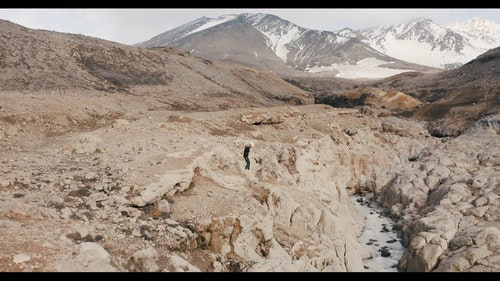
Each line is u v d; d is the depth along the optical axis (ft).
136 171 65.72
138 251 44.88
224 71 379.55
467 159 153.69
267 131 153.58
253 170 89.81
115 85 216.13
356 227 120.78
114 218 52.39
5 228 43.39
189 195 65.77
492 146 161.58
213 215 60.44
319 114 204.03
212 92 276.21
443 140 227.20
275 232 72.95
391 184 154.61
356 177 169.37
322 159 142.82
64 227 47.09
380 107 337.11
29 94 139.13
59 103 123.75
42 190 56.70
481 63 452.76
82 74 214.69
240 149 98.32
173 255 47.19
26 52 207.21
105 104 146.00
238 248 57.88
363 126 207.31
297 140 141.59
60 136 100.58
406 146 208.95
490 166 142.51
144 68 266.16
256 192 77.56
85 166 68.64
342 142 175.83
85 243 42.34
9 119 99.50
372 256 104.37
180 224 56.90
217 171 77.97
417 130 238.07
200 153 78.33
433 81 474.08
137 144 84.12
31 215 48.08
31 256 38.63
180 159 73.51
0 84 167.63
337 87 610.24
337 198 124.06
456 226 103.65
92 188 58.65
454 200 118.11
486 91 295.07
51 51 221.25
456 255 90.43
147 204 58.54
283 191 82.58
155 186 60.75
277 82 428.97
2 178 57.98
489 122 207.21
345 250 85.20
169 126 112.88
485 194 115.96
